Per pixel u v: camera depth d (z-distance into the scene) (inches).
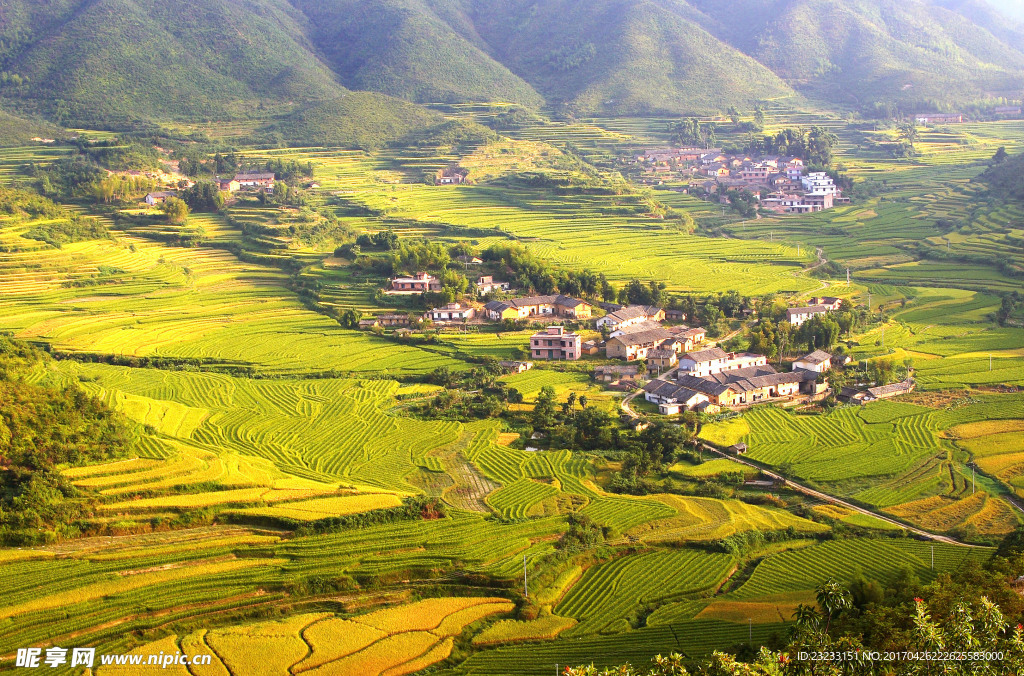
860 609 3922.2
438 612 4271.7
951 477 5698.8
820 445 6250.0
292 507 5147.6
